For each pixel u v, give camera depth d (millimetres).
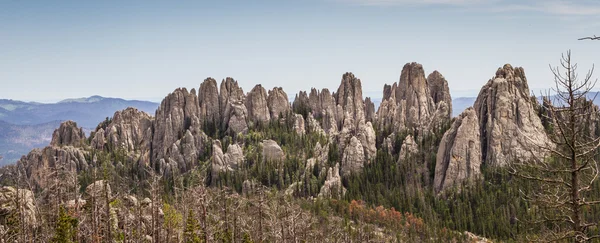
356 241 143125
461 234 160125
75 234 73125
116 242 77438
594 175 29297
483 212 167750
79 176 183875
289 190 197250
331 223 158750
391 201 190750
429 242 154875
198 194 81250
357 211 173125
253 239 102812
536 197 31578
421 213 177625
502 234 154500
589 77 27062
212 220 97625
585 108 27391
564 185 30375
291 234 101562
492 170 186375
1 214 77375
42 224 77188
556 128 29609
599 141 28109
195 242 76875
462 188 182750
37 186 199750
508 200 165875
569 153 30312
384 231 162500
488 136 198125
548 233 32281
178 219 93375
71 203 83500
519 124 195500
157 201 81000
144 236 83812
